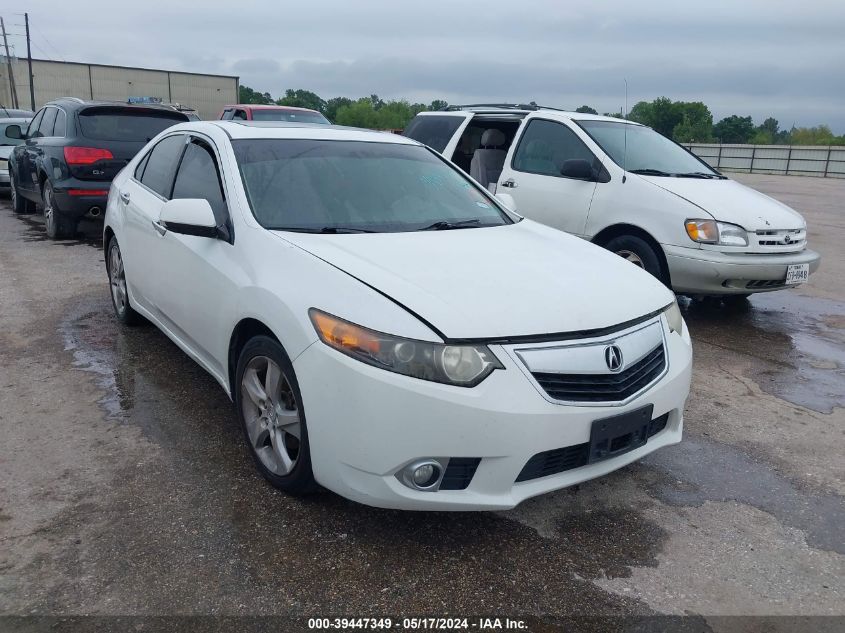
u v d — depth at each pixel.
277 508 2.99
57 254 8.09
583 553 2.78
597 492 3.27
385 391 2.49
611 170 6.25
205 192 3.82
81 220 8.65
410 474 2.53
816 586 2.63
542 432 2.54
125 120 8.71
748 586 2.62
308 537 2.80
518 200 6.93
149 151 4.97
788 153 34.00
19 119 14.02
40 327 5.36
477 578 2.60
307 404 2.70
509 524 2.96
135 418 3.82
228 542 2.74
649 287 3.25
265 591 2.48
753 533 2.97
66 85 59.62
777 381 4.87
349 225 3.45
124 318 5.29
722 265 5.59
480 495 2.57
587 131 6.63
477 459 2.54
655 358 2.99
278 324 2.83
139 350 4.89
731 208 5.75
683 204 5.75
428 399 2.46
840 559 2.81
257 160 3.71
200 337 3.65
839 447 3.83
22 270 7.21
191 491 3.10
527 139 7.06
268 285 2.96
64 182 8.29
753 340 5.86
